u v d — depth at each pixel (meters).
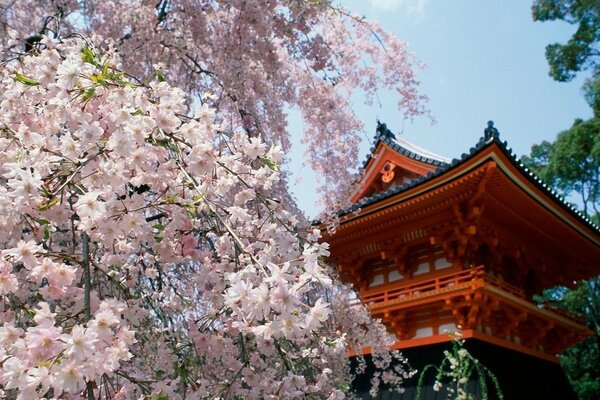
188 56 5.75
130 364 3.32
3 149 2.75
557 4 20.23
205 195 2.66
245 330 2.24
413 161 11.67
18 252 2.16
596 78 20.17
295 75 7.11
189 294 4.23
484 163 8.68
